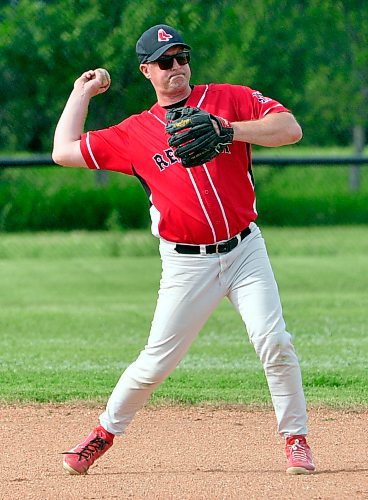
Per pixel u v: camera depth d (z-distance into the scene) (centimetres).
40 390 2275
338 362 2614
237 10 5838
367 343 2919
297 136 1450
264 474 1552
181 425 1956
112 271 4759
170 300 1498
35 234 5906
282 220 6234
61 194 6056
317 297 3903
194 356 2741
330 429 1917
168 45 1432
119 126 1486
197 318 1500
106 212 6034
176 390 2269
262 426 1950
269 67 5906
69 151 1500
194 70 5697
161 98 1473
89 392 2258
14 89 5762
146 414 2052
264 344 1482
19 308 3684
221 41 5750
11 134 5906
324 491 1430
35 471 1599
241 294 1493
